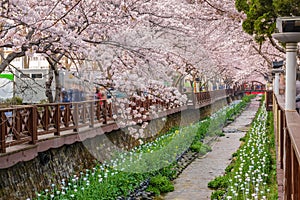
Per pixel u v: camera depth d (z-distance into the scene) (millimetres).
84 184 9727
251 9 10734
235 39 20141
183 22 14094
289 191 4691
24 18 7602
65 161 11133
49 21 8102
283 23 6371
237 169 11508
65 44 8617
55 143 10578
